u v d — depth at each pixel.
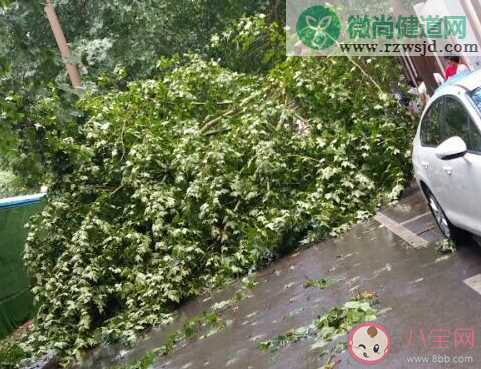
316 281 7.54
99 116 11.53
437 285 5.89
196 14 21.69
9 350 10.16
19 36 8.42
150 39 20.80
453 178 5.73
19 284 13.44
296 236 10.03
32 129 10.33
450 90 6.14
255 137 10.58
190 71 12.01
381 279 6.68
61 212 10.99
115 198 11.29
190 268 10.00
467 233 6.54
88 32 22.09
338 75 11.55
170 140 11.20
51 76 8.99
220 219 10.47
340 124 11.04
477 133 5.39
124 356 8.45
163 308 9.56
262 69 17.34
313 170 10.59
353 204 10.05
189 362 6.75
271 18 22.48
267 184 10.31
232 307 8.30
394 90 12.07
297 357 5.51
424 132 6.88
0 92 8.63
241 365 5.91
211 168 10.38
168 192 10.48
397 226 8.57
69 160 11.18
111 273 10.40
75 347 9.59
